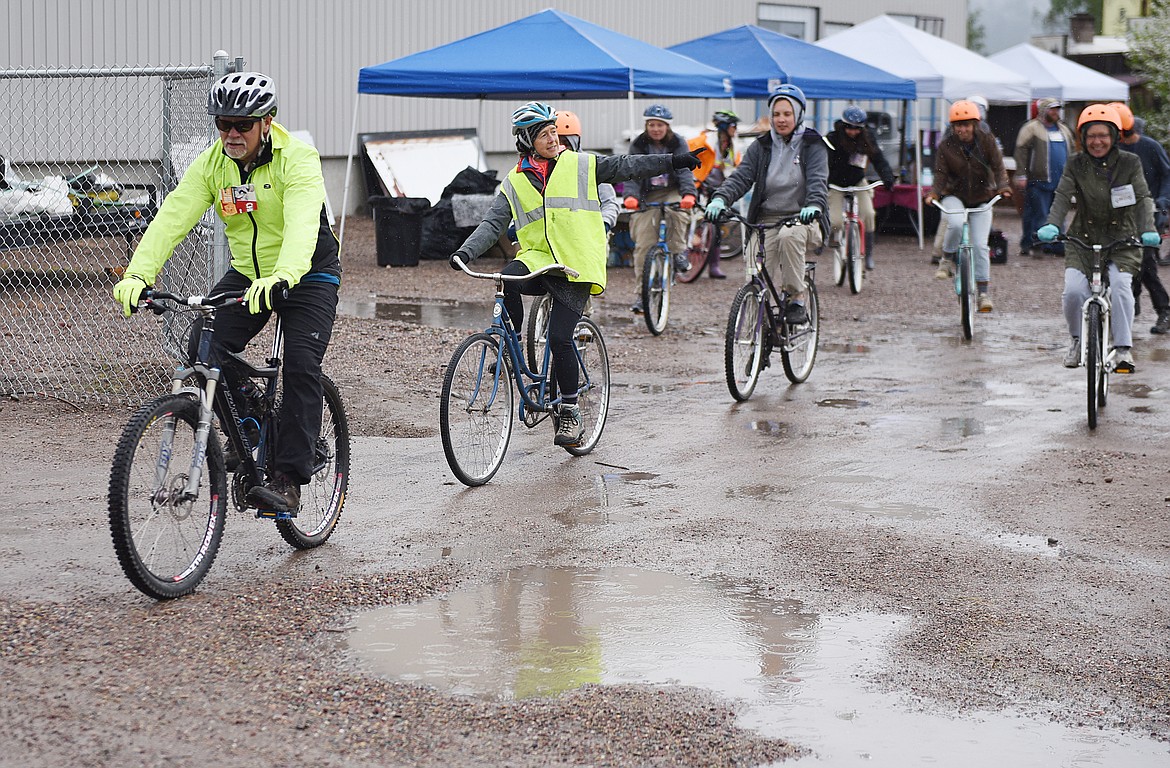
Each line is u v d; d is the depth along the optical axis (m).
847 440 8.36
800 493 7.06
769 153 9.88
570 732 4.08
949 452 8.04
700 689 4.44
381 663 4.59
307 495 5.90
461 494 6.92
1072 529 6.43
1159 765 4.00
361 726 4.08
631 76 14.90
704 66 16.80
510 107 25.03
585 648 4.79
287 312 5.53
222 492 5.38
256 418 5.53
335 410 6.05
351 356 10.59
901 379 10.70
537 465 7.62
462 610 5.17
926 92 21.62
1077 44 40.53
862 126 15.97
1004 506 6.83
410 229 17.58
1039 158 20.77
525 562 5.80
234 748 3.90
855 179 16.20
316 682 4.39
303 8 21.72
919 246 22.41
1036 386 10.41
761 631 5.02
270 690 4.32
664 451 8.02
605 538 6.18
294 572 5.57
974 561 5.91
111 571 5.46
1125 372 9.35
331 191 22.62
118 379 9.27
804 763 3.94
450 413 6.89
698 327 13.42
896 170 25.70
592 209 7.40
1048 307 15.57
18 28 18.00
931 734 4.16
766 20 28.42
